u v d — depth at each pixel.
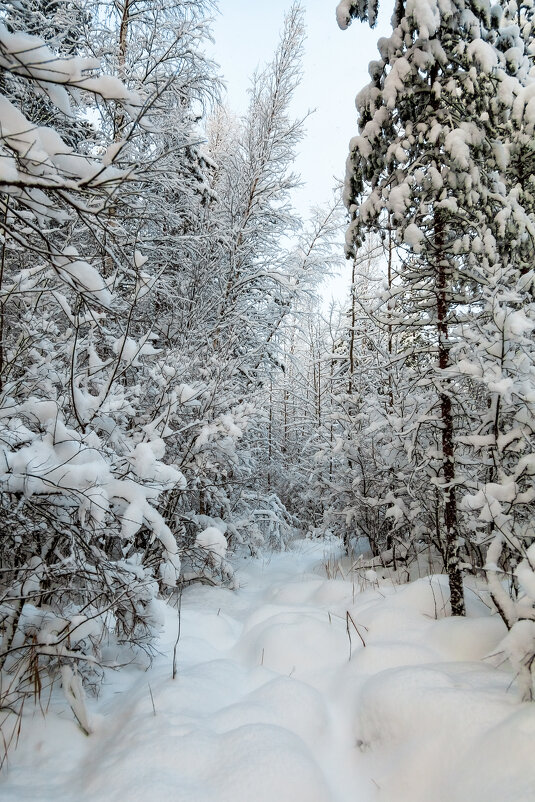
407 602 4.25
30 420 3.15
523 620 2.58
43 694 2.91
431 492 5.44
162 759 2.30
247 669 3.60
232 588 6.17
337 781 2.51
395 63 4.40
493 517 3.20
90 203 2.83
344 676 3.30
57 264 2.13
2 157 1.72
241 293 8.38
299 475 11.05
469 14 4.42
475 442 3.78
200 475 6.09
